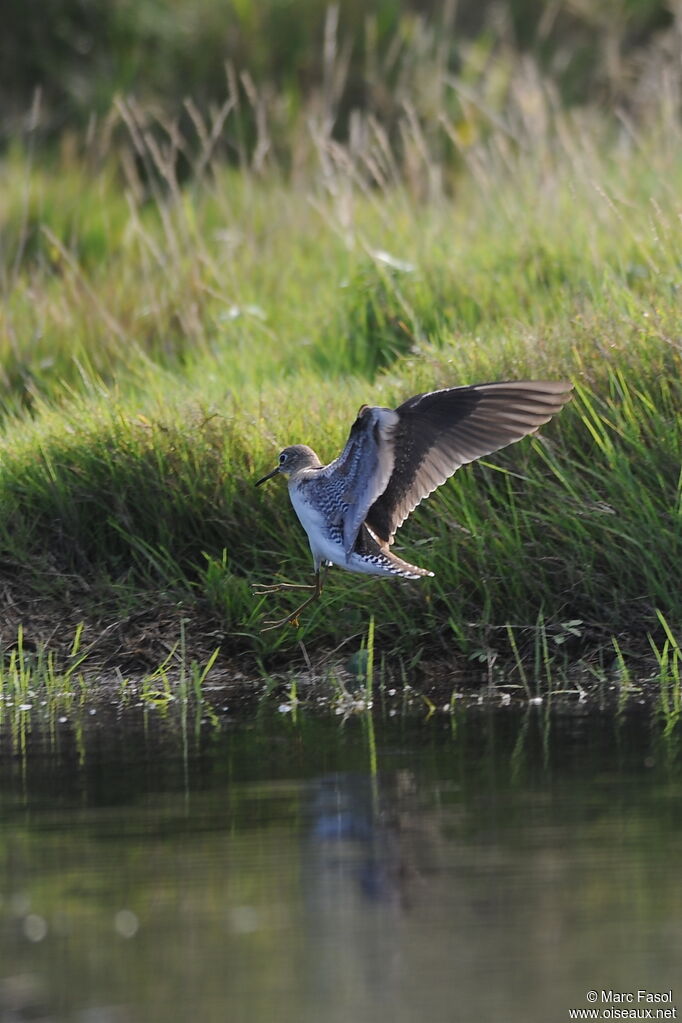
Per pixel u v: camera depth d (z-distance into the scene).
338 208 17.95
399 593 12.46
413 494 9.43
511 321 15.00
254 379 15.62
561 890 7.06
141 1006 6.04
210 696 11.64
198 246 18.27
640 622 12.06
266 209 20.20
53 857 7.73
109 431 13.90
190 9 26.59
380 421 9.23
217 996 6.10
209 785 8.96
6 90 25.97
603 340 13.54
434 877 7.27
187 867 7.54
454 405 9.30
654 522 12.17
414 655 12.13
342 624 12.36
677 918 6.73
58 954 6.56
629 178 18.36
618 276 15.91
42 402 15.21
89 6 26.44
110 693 11.83
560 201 17.73
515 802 8.38
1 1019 5.95
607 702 10.87
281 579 12.59
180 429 13.71
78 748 10.05
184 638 12.31
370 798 8.55
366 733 10.22
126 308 17.95
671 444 12.64
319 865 7.52
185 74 25.92
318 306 17.44
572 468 12.72
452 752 9.55
